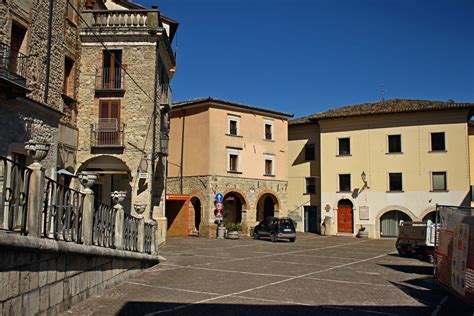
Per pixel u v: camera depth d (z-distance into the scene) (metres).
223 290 11.45
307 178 40.72
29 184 7.17
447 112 34.75
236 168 35.97
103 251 10.30
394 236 35.91
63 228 8.44
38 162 7.46
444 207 12.12
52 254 7.72
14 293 6.36
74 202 9.02
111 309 8.83
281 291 11.55
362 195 37.03
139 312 8.70
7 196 6.75
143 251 14.42
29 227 7.10
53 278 7.80
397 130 36.41
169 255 19.86
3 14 15.31
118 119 22.86
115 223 11.80
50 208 7.89
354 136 37.84
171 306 9.34
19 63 16.41
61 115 19.36
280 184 38.88
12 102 15.64
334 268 16.80
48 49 18.62
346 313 9.17
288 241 31.72
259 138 37.66
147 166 22.36
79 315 8.23
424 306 10.12
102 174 24.39
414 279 14.30
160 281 12.52
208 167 34.16
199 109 35.44
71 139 21.75
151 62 23.06
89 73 22.88
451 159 34.47
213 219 34.12
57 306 8.00
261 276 14.17
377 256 22.12
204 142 34.69
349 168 37.78
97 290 10.23
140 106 22.89
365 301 10.52
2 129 15.12
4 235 6.03
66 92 21.62
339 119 38.22
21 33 16.80
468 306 10.15
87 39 22.89
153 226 16.25
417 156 35.53
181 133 36.75
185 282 12.51
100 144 22.56
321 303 10.12
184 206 34.47
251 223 36.50
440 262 12.25
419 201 35.16
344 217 37.81
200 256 19.81
